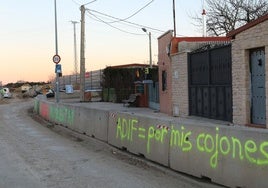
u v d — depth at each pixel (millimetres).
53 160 11812
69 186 8586
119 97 39125
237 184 7746
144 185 8633
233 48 16609
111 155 12742
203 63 19750
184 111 21844
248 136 7535
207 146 8656
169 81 23953
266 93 14742
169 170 9930
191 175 9219
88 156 12570
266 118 14773
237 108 16500
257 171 7297
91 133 16562
